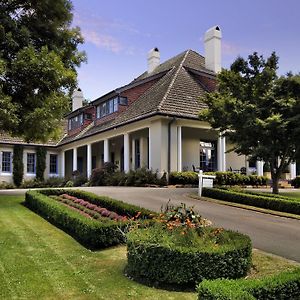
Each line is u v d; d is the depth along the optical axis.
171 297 4.72
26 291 4.90
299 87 13.24
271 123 12.55
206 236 5.72
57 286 5.08
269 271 5.55
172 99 19.14
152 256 5.20
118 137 23.78
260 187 20.31
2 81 12.40
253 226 8.85
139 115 19.52
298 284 4.09
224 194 12.94
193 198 13.26
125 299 4.64
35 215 10.50
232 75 14.30
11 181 28.00
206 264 5.04
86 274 5.57
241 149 14.23
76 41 15.20
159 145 18.61
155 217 7.19
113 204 9.50
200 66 23.84
